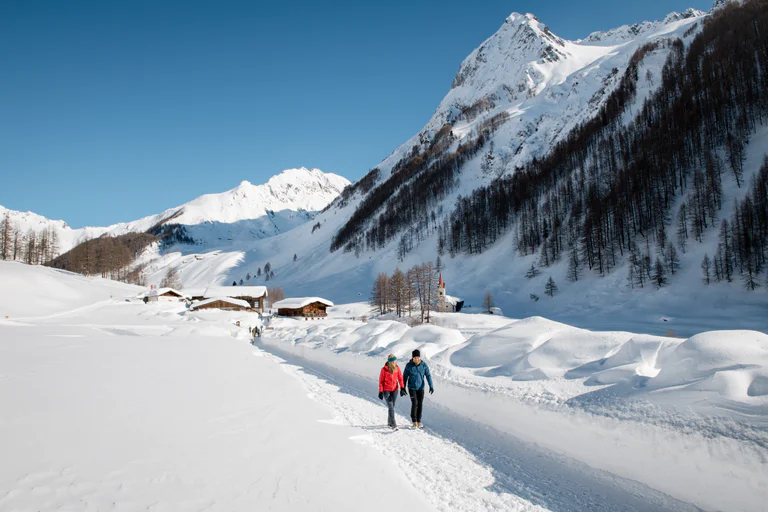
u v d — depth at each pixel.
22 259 116.88
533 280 98.38
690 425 6.00
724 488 5.20
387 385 9.23
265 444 6.74
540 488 6.09
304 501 4.84
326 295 130.38
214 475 5.29
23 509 3.95
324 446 7.01
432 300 82.25
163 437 6.57
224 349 24.78
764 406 5.69
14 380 10.26
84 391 9.41
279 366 17.97
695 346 7.64
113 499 4.36
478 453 7.52
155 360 16.83
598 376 8.60
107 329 44.19
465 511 5.38
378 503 5.10
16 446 5.62
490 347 12.33
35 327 40.41
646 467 6.06
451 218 162.38
